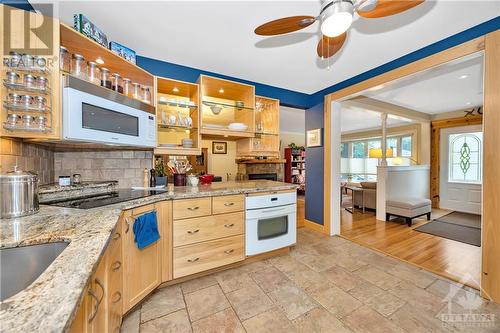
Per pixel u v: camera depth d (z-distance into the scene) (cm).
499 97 162
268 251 235
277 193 241
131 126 179
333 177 321
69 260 66
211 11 162
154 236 165
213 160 394
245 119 279
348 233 329
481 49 172
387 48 213
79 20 146
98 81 166
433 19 170
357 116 519
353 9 120
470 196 456
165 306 162
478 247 273
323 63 246
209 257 202
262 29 138
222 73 271
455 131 474
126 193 190
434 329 140
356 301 168
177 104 238
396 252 259
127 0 150
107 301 104
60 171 195
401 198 407
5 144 125
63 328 39
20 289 82
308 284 192
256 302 167
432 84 315
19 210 114
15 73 121
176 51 221
